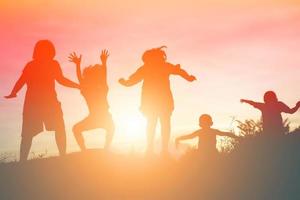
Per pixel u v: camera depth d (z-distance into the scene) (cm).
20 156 1226
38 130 1232
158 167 1141
